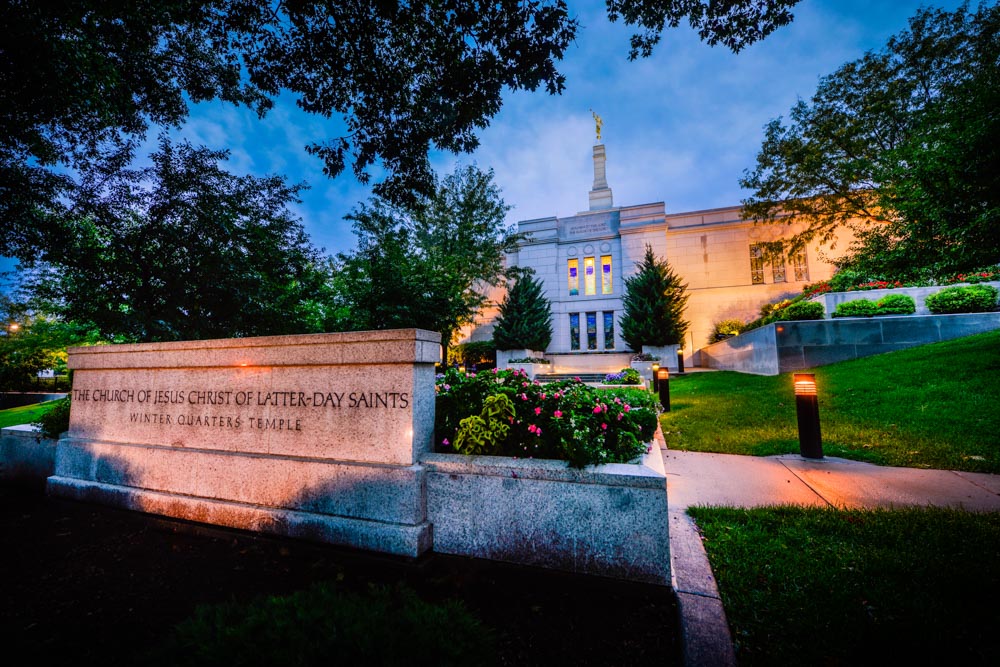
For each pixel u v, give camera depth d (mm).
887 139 18484
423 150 5930
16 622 2709
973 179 7406
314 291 13734
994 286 12328
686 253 27812
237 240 11508
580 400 3846
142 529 4223
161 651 1523
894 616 2410
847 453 6020
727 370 21266
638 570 2871
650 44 5340
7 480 5828
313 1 4836
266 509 3908
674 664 2184
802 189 20953
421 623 1587
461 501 3383
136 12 6027
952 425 6496
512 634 2469
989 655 2072
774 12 4707
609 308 28375
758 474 5359
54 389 25875
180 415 4660
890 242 15617
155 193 10680
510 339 24156
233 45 5375
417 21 4848
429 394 3834
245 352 4355
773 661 2125
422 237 19891
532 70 4750
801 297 18234
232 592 3029
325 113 5777
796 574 2900
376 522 3514
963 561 2924
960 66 16328
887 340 12656
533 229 30203
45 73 6594
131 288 10844
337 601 1726
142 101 8773
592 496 3018
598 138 33312
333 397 3926
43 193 8898
